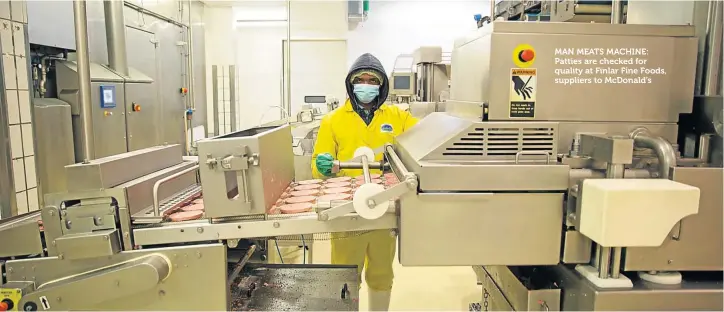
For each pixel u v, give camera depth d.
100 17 3.81
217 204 1.14
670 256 1.06
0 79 2.36
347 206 1.11
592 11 1.67
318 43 6.52
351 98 2.20
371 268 2.17
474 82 1.34
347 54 6.53
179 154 1.71
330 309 1.29
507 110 1.19
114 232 1.12
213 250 1.15
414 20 6.43
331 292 1.41
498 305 1.46
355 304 1.33
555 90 1.19
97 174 1.13
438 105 3.80
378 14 6.43
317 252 3.73
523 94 1.19
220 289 1.16
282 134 1.51
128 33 4.11
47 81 3.13
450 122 1.36
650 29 1.18
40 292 1.09
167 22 5.03
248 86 6.86
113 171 1.20
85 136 1.29
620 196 0.94
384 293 2.20
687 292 1.03
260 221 1.16
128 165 1.29
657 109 1.21
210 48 6.58
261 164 1.14
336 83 6.59
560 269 1.19
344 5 6.35
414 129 1.68
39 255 1.20
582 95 1.20
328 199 1.33
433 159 1.17
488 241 1.13
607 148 1.05
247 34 6.73
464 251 1.13
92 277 1.09
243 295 1.39
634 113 1.21
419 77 4.83
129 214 1.15
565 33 1.17
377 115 2.23
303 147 3.78
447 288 3.10
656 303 1.03
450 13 6.40
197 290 1.16
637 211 0.95
